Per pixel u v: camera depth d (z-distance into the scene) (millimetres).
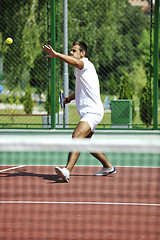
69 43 33844
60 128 24016
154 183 11945
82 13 33969
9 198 10180
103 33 33719
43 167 15195
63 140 7777
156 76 23453
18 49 30703
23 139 7797
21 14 31109
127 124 24344
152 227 7867
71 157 11484
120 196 10375
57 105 24953
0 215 8688
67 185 11688
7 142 7566
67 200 9984
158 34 23094
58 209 9188
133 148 7508
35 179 12656
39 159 17391
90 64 12109
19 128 24141
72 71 34719
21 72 31062
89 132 11875
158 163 16078
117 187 11398
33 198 10188
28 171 14195
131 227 7844
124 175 13219
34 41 31422
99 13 34031
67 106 24406
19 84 32219
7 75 30844
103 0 34125
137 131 23422
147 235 7371
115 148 7492
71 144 7684
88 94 12016
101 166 15258
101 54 33500
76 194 10594
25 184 11867
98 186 11539
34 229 7691
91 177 12867
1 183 12023
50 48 11070
